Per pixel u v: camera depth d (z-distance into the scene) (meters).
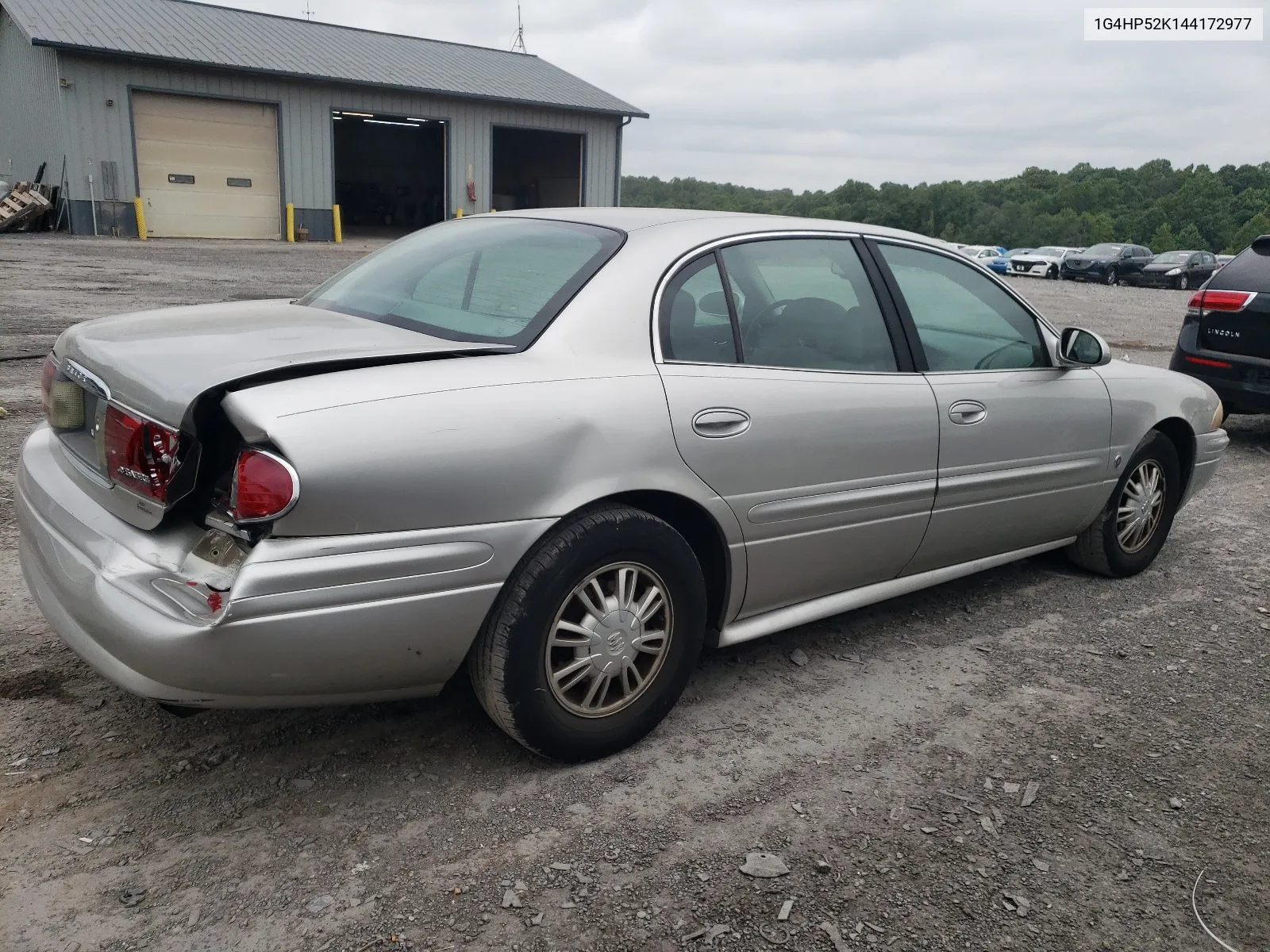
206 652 2.12
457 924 2.11
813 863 2.38
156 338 2.57
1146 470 4.47
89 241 21.19
